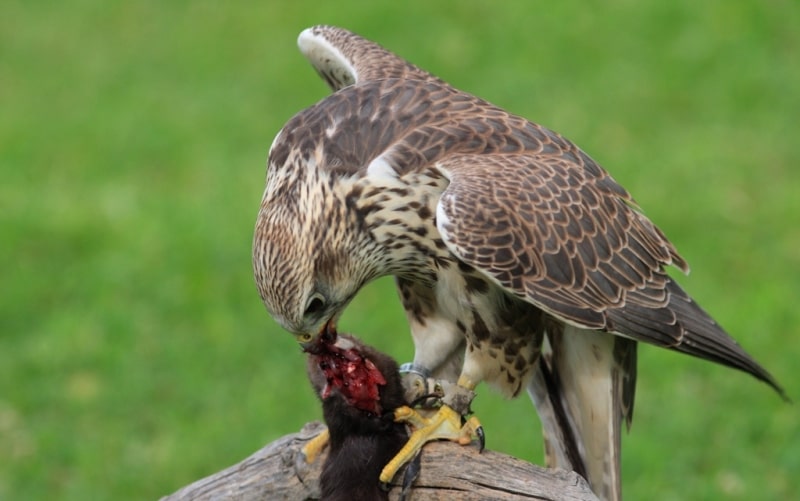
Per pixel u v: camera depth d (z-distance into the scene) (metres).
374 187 8.04
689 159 18.23
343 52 9.62
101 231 17.19
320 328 7.99
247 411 13.50
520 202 8.05
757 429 12.86
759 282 15.32
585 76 20.88
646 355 14.11
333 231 7.98
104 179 18.80
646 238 8.69
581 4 23.02
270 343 14.62
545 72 21.03
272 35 23.28
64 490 12.76
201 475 12.77
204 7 24.66
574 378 8.82
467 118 8.45
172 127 20.38
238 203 17.78
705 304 14.89
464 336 8.77
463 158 8.19
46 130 20.42
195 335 14.84
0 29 24.31
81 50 23.39
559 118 19.61
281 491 8.04
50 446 13.30
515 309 8.39
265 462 8.09
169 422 13.52
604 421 8.77
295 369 14.14
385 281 15.69
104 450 13.17
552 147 8.54
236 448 12.98
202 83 21.88
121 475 12.82
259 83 21.72
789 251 15.93
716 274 15.55
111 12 24.77
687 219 16.66
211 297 15.53
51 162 19.38
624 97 20.16
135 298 15.63
